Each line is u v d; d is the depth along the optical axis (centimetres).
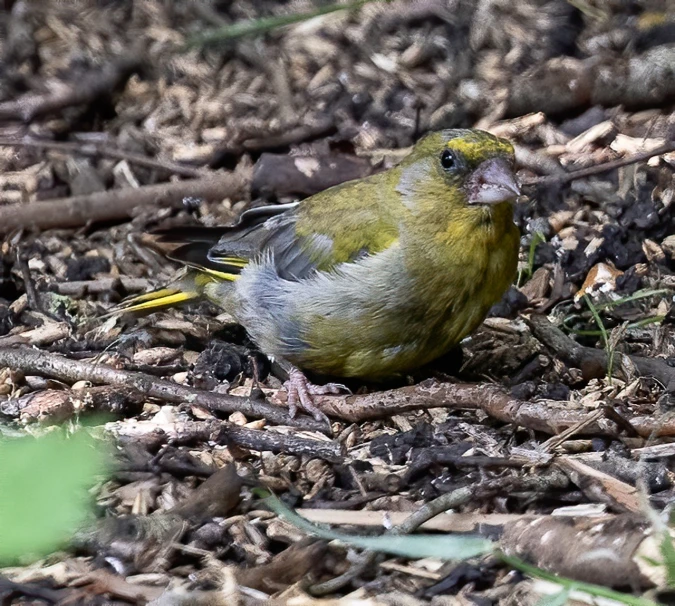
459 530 826
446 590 773
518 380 1114
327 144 1545
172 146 1606
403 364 1074
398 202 1031
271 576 785
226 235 1178
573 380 1107
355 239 1044
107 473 918
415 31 1775
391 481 912
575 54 1655
